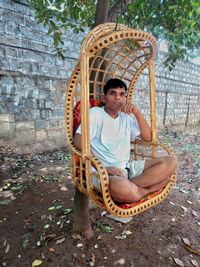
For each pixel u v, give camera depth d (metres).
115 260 2.34
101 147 2.38
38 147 5.32
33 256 2.37
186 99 9.91
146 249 2.49
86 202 2.54
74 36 5.55
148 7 3.19
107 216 2.95
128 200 2.03
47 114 5.43
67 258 2.34
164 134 8.28
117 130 2.42
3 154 4.62
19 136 5.04
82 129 1.94
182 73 9.23
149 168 2.33
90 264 2.29
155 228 2.81
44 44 5.08
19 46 4.73
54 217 2.92
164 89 8.50
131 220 2.91
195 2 2.96
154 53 2.24
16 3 4.55
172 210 3.19
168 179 2.30
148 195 2.18
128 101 2.76
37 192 3.52
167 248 2.52
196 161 5.37
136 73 2.63
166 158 2.33
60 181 3.90
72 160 2.18
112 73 2.57
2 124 4.75
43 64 5.16
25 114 5.06
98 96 2.61
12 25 4.57
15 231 2.71
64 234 2.62
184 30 3.30
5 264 2.30
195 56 9.37
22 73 4.87
